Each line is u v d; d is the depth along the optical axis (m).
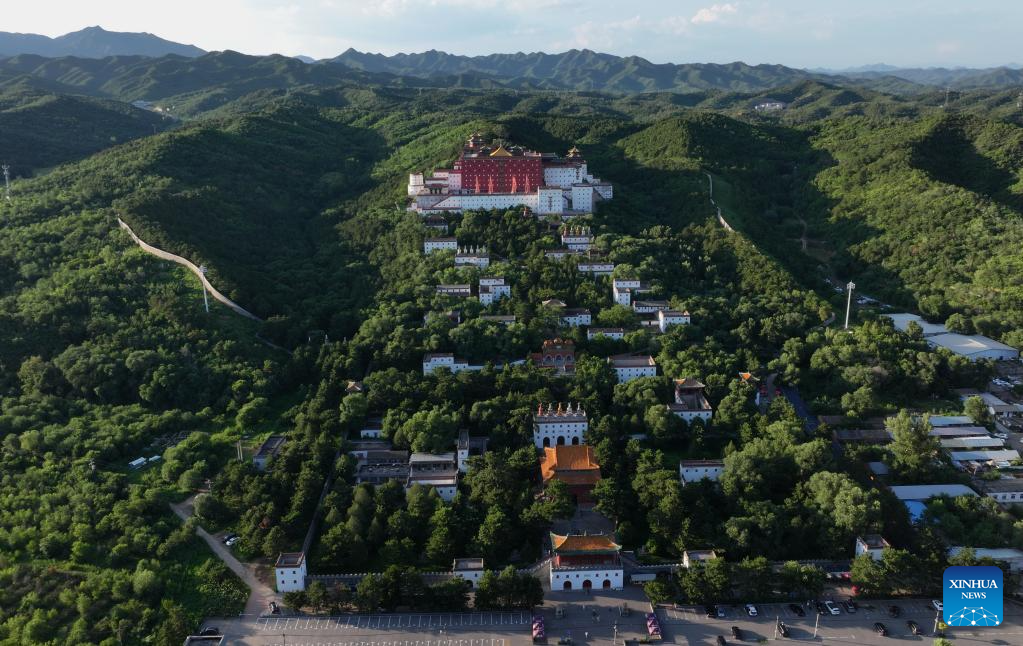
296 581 182.25
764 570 178.50
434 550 189.50
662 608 178.88
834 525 192.75
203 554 194.12
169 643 165.25
